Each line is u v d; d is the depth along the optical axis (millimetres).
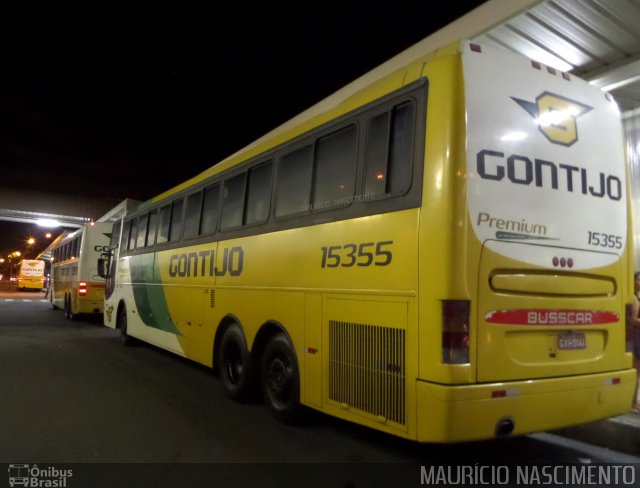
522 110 4160
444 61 4004
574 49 6824
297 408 5355
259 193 6359
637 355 5863
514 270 3945
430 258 3803
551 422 4047
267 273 5922
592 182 4492
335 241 4832
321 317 4938
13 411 6293
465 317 3688
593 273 4398
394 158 4309
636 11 5934
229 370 6820
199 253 7840
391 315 4105
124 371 8953
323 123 5266
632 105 7742
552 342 4137
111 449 4957
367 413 4293
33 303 30734
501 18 6281
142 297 10469
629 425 4992
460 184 3766
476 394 3680
